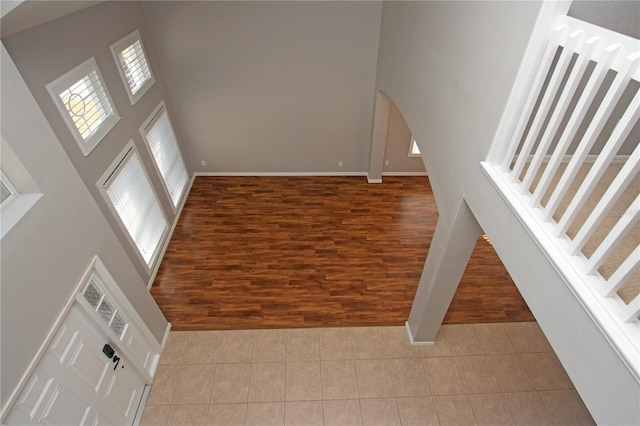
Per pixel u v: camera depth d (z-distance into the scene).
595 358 1.52
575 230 2.02
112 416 3.31
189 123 6.71
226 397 3.89
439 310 3.87
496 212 2.24
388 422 3.70
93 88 4.00
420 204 6.66
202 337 4.47
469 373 4.10
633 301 1.37
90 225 2.96
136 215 4.82
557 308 1.72
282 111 6.61
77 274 2.77
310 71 6.14
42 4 2.68
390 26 4.95
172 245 5.79
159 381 4.03
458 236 3.05
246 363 4.20
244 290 5.06
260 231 6.05
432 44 3.25
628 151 2.76
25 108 2.31
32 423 2.35
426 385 4.00
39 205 2.40
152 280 5.17
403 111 4.39
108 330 3.19
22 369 2.22
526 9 1.83
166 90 6.18
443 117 3.07
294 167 7.39
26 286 2.27
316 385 3.99
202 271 5.35
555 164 1.75
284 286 5.11
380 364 4.19
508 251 2.12
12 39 2.90
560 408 3.80
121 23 4.73
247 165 7.36
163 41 5.73
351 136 6.98
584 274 1.59
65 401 2.68
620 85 1.37
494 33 2.17
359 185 7.16
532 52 1.85
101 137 4.03
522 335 4.46
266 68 6.07
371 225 6.17
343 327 4.57
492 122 2.24
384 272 5.32
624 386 1.39
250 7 5.45
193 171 7.37
